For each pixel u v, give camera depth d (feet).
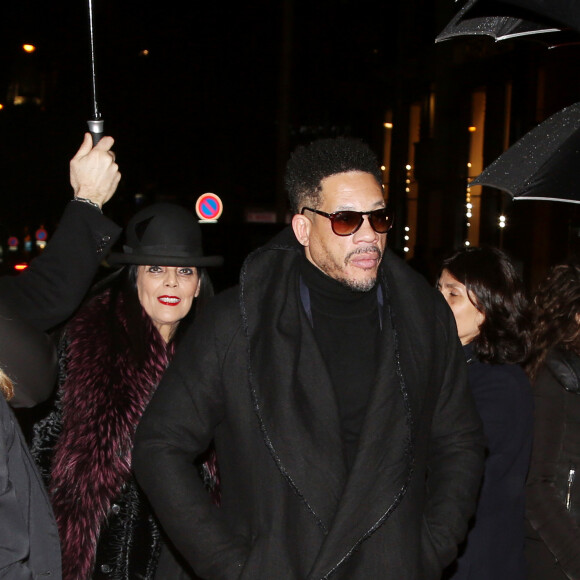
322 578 7.09
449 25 10.16
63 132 83.41
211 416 7.70
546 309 10.52
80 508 9.17
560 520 9.78
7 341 7.75
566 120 10.61
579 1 8.25
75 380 9.51
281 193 61.52
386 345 7.72
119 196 89.15
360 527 7.22
